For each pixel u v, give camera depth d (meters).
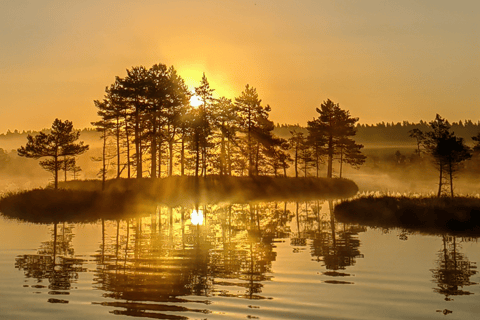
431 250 18.66
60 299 11.55
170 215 35.16
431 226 25.98
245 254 18.08
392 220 28.61
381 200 34.88
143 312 10.52
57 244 20.66
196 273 14.50
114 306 10.95
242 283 13.20
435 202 31.48
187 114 68.25
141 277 13.97
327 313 10.44
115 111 66.56
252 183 68.12
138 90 66.19
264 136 80.12
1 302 11.29
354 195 64.62
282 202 50.53
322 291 12.27
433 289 12.43
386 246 19.83
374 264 15.86
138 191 50.75
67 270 14.97
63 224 29.05
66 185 60.81
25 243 20.91
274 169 90.12
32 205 36.88
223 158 77.12
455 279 13.53
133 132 70.25
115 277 13.93
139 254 18.08
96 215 34.47
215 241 21.66
